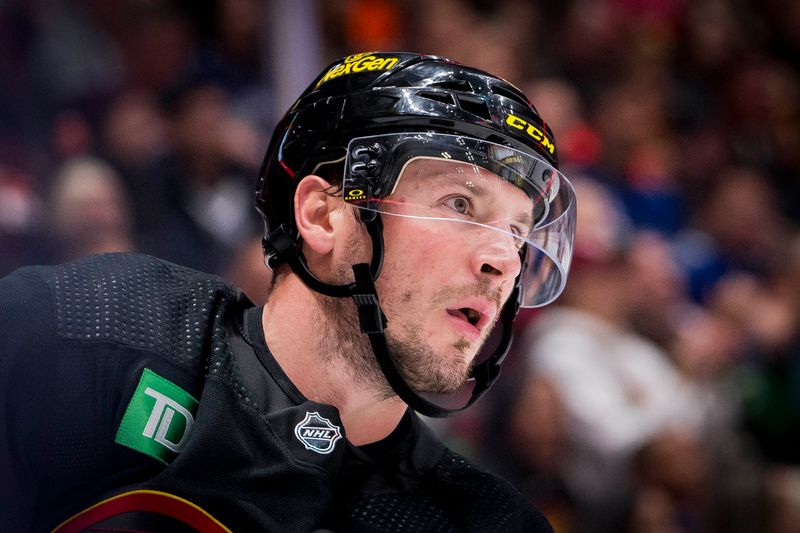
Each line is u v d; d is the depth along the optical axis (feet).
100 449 10.35
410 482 11.59
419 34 39.29
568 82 43.09
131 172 27.35
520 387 26.81
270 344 11.26
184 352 10.84
